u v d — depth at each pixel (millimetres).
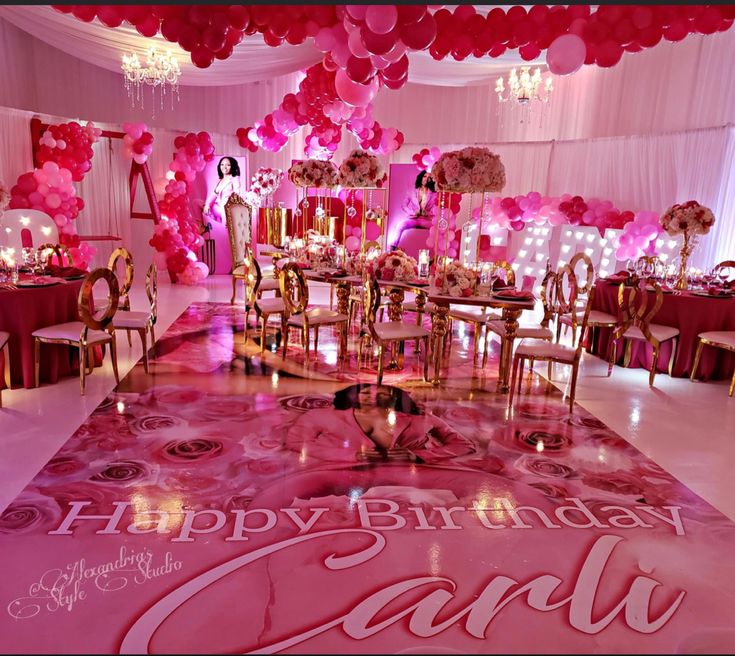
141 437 4211
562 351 5008
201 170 11398
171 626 2410
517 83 8320
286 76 12805
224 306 8906
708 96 8266
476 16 5531
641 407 5223
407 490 3605
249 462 3889
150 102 11789
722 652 2391
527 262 10898
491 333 7957
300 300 5996
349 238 12008
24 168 8992
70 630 2369
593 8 6648
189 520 3174
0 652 2250
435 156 11695
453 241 11453
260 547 2959
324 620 2477
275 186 12047
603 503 3527
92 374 5590
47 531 3021
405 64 4879
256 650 2307
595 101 10305
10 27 9852
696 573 2893
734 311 5934
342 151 13078
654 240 8742
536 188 11391
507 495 3586
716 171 7996
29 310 4996
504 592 2697
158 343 6762
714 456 4234
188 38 4680
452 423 4719
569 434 4562
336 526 3174
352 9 3926
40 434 4199
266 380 5602
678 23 5113
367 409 4945
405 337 5523
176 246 10531
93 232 10906
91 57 9461
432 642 2383
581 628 2494
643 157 9242
